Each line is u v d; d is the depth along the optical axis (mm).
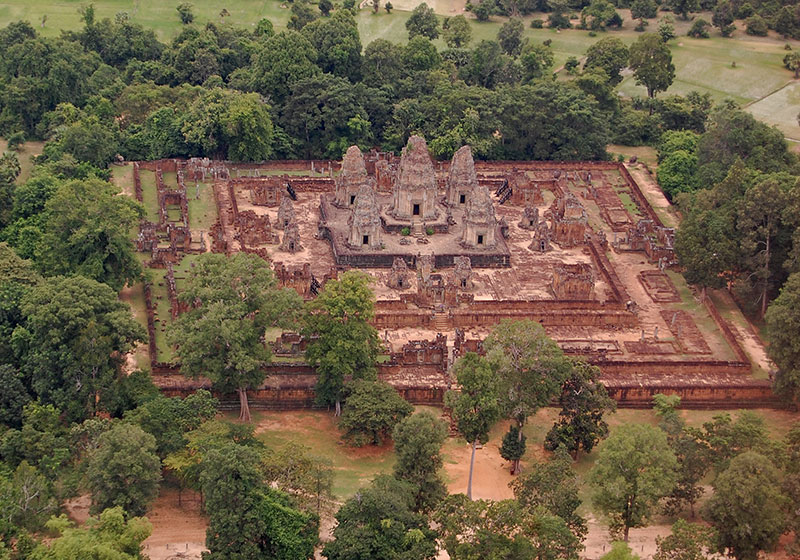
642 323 178750
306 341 156500
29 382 145875
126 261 174750
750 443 133750
